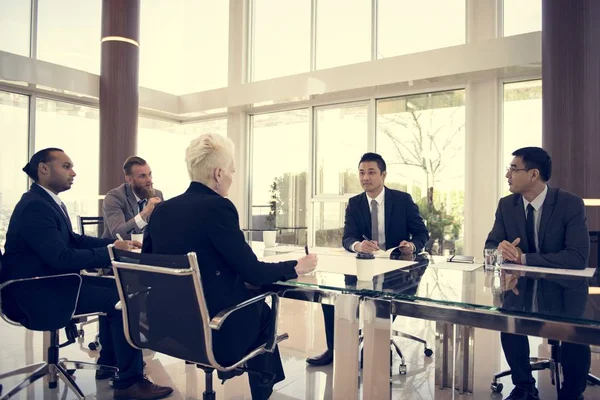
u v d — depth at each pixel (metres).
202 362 1.44
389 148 5.20
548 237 2.03
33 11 5.22
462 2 4.77
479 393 2.19
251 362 1.80
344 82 5.02
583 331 1.07
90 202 5.83
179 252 1.49
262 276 1.49
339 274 1.68
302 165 5.93
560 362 2.05
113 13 5.30
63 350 2.83
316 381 2.37
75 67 5.66
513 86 4.46
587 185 3.34
